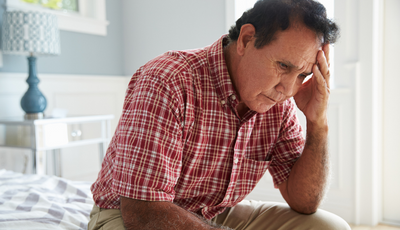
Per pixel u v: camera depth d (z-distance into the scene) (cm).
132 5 327
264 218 108
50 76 267
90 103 302
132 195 76
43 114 236
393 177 231
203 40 290
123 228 87
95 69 309
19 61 254
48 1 279
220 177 96
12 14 219
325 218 103
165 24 309
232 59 90
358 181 231
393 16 225
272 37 78
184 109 84
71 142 229
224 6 278
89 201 126
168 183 78
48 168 266
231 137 92
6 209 108
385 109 231
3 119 220
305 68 81
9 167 238
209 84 89
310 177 103
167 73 82
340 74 236
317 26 77
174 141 80
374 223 229
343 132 235
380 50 228
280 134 108
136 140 77
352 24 231
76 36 291
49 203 114
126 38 334
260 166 103
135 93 83
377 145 229
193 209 99
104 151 256
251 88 83
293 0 78
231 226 108
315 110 101
